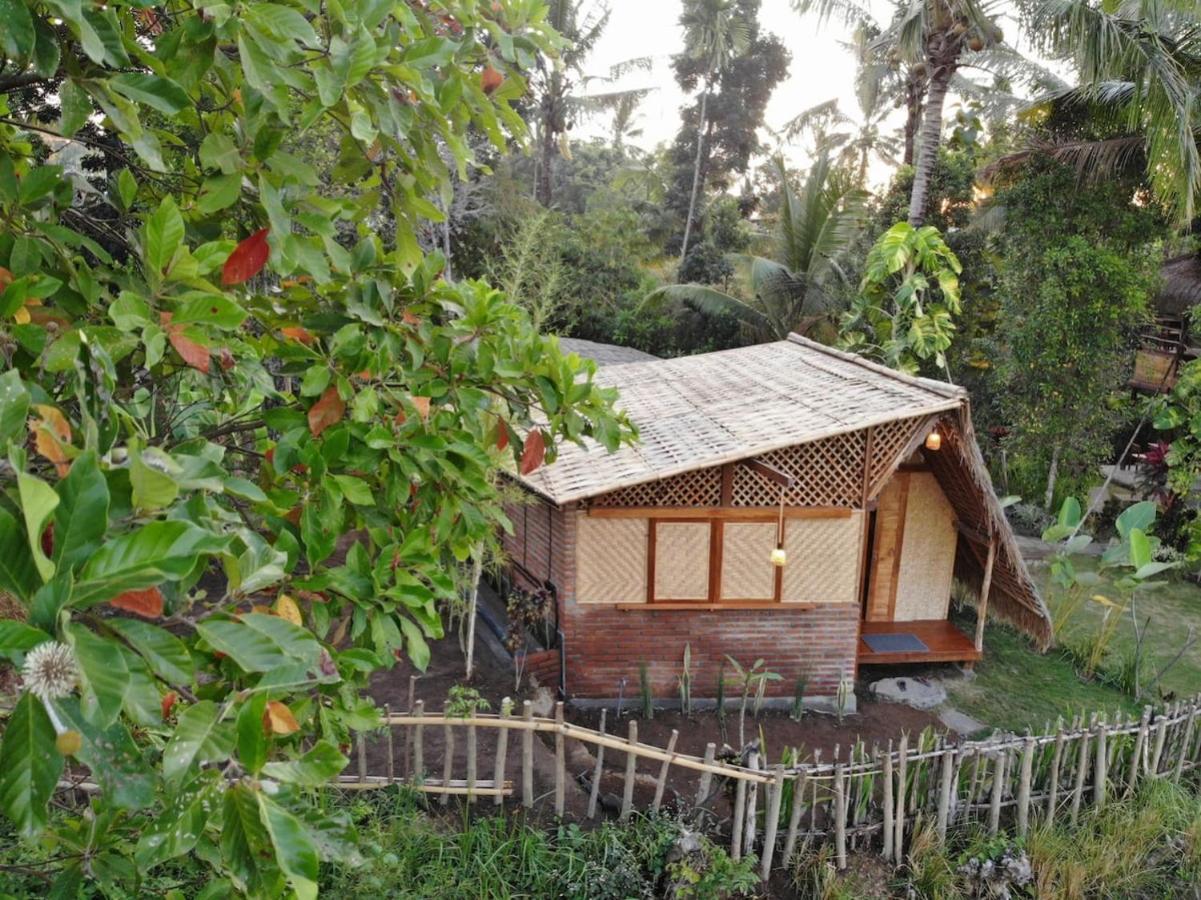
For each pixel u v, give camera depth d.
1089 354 13.18
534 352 2.73
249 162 2.09
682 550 7.89
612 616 7.96
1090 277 12.71
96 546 1.10
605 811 5.67
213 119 2.43
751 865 5.31
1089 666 9.36
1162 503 12.97
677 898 4.82
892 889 5.48
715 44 26.73
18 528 1.10
